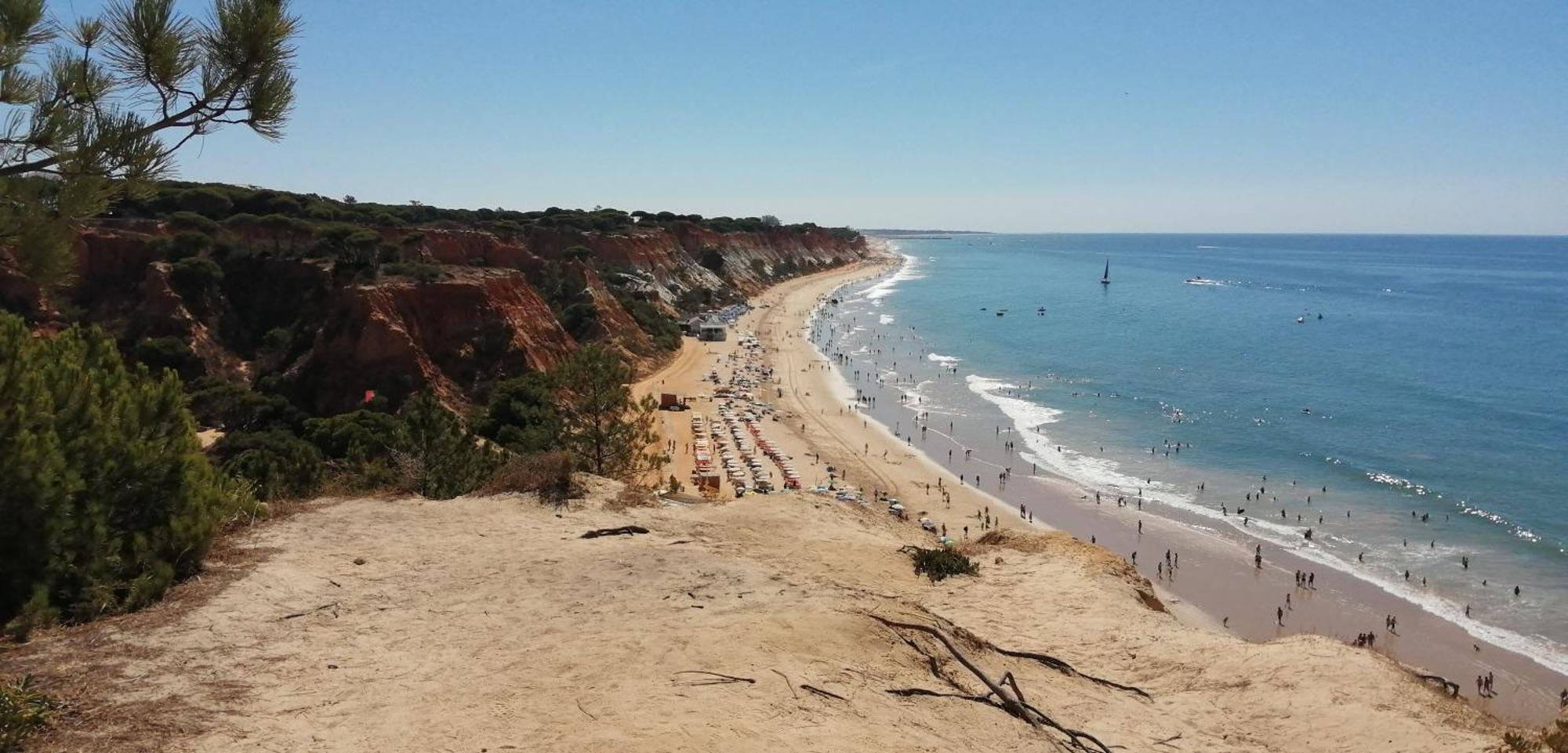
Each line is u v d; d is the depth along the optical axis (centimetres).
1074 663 1163
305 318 6119
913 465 5828
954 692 970
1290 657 1134
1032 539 1869
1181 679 1121
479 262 8969
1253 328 12875
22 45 780
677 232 15388
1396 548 4316
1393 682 1060
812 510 2005
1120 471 5716
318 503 1650
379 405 5253
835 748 787
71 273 863
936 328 12962
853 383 8738
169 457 1290
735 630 1029
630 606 1148
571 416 2759
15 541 1029
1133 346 11119
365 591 1191
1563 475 5472
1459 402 7650
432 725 792
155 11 781
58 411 1166
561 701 842
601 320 8594
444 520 1577
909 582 1521
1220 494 5212
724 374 8694
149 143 806
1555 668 3120
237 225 6900
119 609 1051
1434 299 17062
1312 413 7288
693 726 792
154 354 5528
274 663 928
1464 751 895
